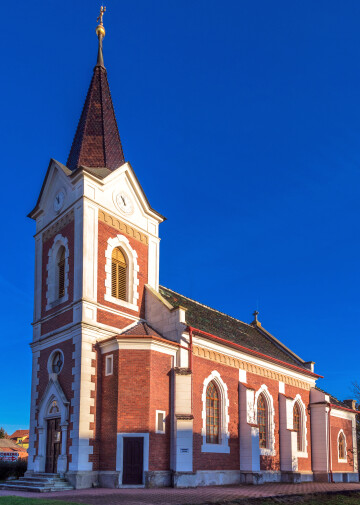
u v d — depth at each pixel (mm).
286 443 34594
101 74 35281
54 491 22094
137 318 29141
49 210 30891
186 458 24734
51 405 26359
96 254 27594
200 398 28000
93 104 33719
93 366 25672
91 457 24188
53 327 28094
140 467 23781
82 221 27406
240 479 29562
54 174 30859
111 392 25062
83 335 25562
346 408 44656
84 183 28047
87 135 32375
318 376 41125
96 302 26719
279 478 33906
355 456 43906
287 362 39250
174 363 26734
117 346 25469
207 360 29312
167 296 34312
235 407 30719
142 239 31266
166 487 24047
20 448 84312
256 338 41250
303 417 38844
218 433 29156
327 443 38719
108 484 23516
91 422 24734
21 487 23156
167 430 25297
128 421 24344
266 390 34375
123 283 29375
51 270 29578
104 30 36906
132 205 30984
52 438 26125
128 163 30797
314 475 38625
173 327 27969
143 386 24891
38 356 28766
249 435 30016
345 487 31719
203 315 35906
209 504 18203
